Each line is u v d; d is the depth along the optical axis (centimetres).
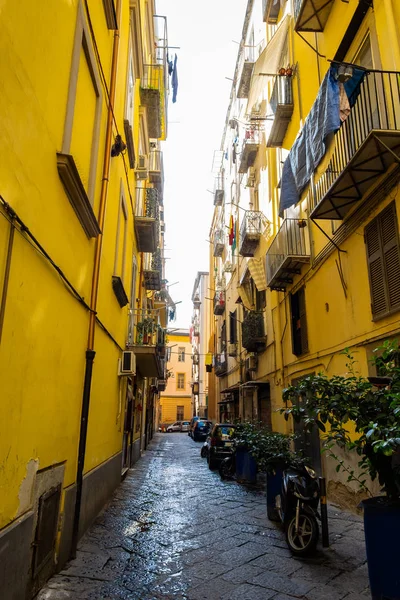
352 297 779
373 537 366
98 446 712
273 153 1459
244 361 1848
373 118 681
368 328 713
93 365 650
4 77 291
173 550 537
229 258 2547
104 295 744
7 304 308
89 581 430
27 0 334
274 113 1222
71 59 479
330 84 698
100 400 722
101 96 657
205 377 4203
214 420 3256
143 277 1659
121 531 620
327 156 839
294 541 531
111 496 863
